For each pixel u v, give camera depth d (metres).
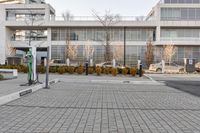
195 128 6.34
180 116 7.68
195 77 28.28
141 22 57.72
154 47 57.47
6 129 5.99
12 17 62.19
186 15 58.44
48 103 9.39
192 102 10.33
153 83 18.75
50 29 59.47
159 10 58.00
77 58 57.91
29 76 14.26
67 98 10.67
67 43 57.47
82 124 6.52
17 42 60.88
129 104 9.58
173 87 16.48
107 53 53.72
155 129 6.19
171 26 57.56
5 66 28.55
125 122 6.81
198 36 58.47
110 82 19.11
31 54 14.30
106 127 6.27
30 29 62.31
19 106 8.73
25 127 6.18
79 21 57.59
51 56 58.78
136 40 58.81
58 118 7.13
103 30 58.81
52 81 17.20
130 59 58.16
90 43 58.09
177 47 58.09
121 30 58.69
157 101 10.42
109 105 9.27
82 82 18.78
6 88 12.39
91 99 10.57
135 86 16.62
